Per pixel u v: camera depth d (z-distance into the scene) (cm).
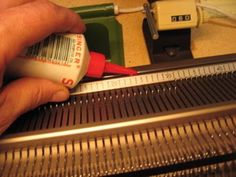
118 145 29
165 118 29
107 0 51
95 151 28
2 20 26
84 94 37
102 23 44
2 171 28
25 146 29
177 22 41
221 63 39
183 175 29
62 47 33
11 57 27
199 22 42
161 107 32
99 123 29
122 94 36
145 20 47
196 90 34
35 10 28
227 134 29
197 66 39
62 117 32
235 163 29
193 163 29
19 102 30
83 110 33
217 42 47
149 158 28
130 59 45
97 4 46
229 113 30
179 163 28
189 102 32
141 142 29
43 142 29
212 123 30
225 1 44
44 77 33
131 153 28
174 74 38
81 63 33
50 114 33
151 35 42
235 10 45
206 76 38
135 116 30
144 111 31
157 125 29
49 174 27
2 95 28
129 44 47
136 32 48
